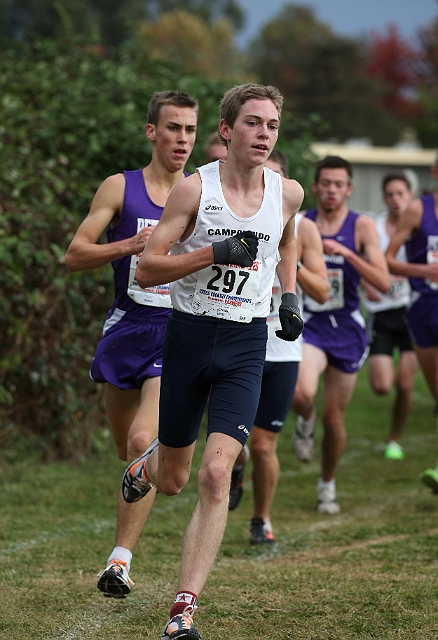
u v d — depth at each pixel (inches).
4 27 3831.2
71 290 600.1
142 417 359.3
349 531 460.8
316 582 366.9
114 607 339.0
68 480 566.6
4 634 307.1
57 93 743.1
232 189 292.2
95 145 667.4
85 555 410.6
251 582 368.8
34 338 594.2
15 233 593.9
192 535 277.4
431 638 301.0
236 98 288.0
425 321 589.9
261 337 300.2
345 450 717.3
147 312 378.9
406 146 2556.6
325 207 535.5
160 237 289.0
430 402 969.5
